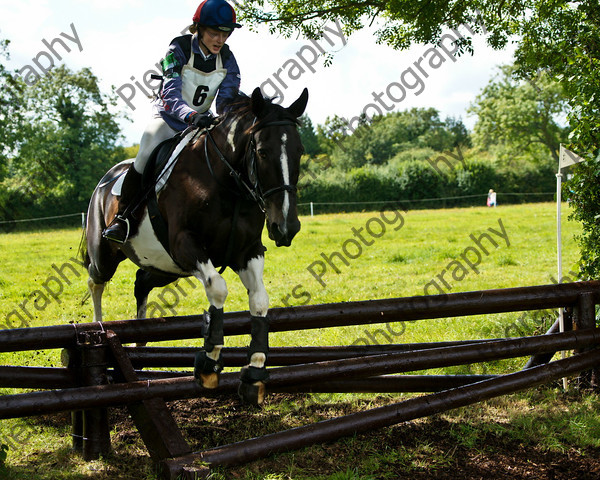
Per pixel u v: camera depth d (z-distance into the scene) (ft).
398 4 20.79
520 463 9.77
